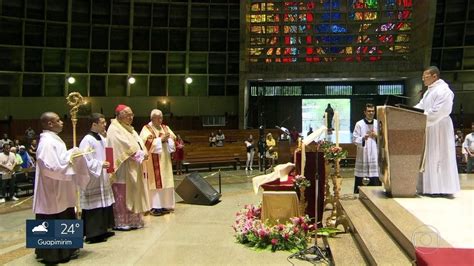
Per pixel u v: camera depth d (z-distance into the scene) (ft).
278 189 20.53
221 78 83.51
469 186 23.63
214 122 83.56
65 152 17.37
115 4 76.95
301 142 21.45
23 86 74.13
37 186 17.37
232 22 79.56
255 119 82.99
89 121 21.20
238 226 20.97
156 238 21.17
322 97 82.38
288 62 77.82
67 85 76.95
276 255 18.08
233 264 17.04
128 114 23.79
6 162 37.45
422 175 18.94
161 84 82.58
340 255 15.56
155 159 27.30
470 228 13.32
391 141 18.30
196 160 57.11
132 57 80.28
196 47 81.20
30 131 66.03
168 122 82.28
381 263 11.98
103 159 21.06
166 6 78.64
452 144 18.78
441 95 18.33
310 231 19.60
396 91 80.74
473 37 73.15
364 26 75.66
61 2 73.05
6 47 70.28
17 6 69.36
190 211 27.73
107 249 19.34
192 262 17.38
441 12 72.90
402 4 74.33
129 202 22.86
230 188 39.88
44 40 73.10
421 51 73.56
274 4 74.95
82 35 76.38
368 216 17.85
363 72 75.97
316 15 75.36
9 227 26.45
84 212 20.42
